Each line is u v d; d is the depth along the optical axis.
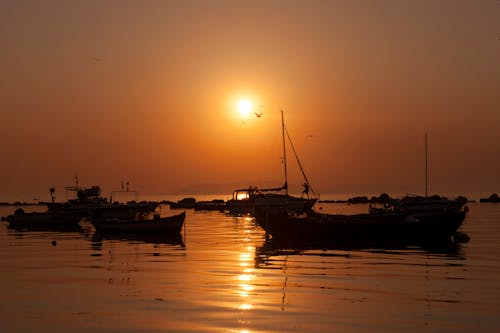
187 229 65.56
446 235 46.94
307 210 50.16
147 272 30.53
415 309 21.22
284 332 18.33
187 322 19.53
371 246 43.62
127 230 58.69
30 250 43.03
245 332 18.36
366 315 20.34
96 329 18.89
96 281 27.75
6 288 26.05
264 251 40.59
